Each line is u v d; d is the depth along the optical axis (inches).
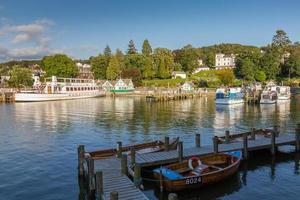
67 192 879.7
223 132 1736.0
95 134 1678.2
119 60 6545.3
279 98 3659.0
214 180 899.4
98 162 995.9
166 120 2181.3
